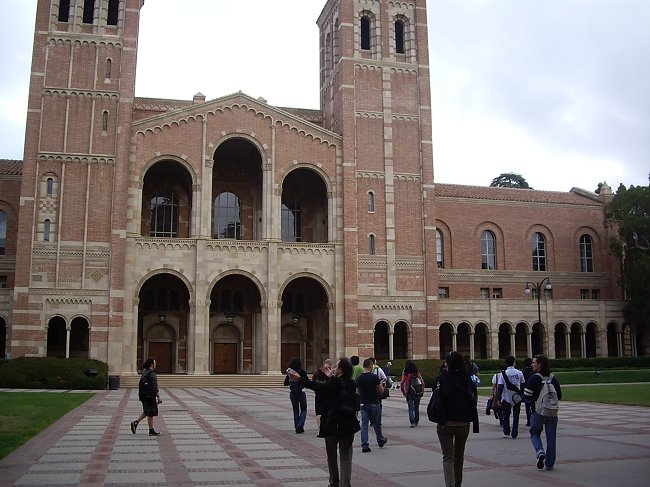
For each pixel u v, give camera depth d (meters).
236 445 19.50
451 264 70.69
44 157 52.91
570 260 74.94
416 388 24.75
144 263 53.88
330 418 12.85
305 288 64.44
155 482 13.98
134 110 64.69
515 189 77.19
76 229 52.50
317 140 59.50
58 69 54.38
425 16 65.06
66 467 15.61
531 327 66.25
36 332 50.72
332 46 66.19
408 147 62.06
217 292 62.22
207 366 54.00
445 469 12.59
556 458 17.28
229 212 63.28
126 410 30.41
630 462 16.66
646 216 68.56
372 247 59.47
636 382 53.56
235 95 57.91
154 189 61.62
